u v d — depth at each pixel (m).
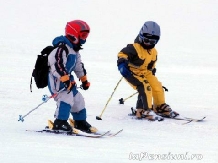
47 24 101.50
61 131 17.67
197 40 79.75
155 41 22.22
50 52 17.62
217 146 16.09
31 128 18.80
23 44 60.56
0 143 14.86
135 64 22.67
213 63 51.28
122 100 26.66
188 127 20.44
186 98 30.02
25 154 13.24
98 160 12.94
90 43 67.81
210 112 24.98
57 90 17.83
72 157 13.16
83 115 18.53
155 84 23.31
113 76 38.31
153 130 19.50
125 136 17.67
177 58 54.03
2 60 44.94
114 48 62.50
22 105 24.75
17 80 33.78
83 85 18.86
